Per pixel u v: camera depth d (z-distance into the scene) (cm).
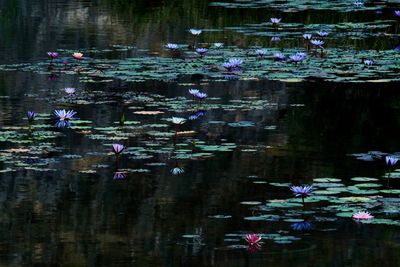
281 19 2611
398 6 2881
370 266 739
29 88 1576
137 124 1299
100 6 2909
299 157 1120
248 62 1866
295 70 1769
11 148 1151
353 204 927
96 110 1390
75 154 1130
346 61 1878
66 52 2006
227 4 2988
